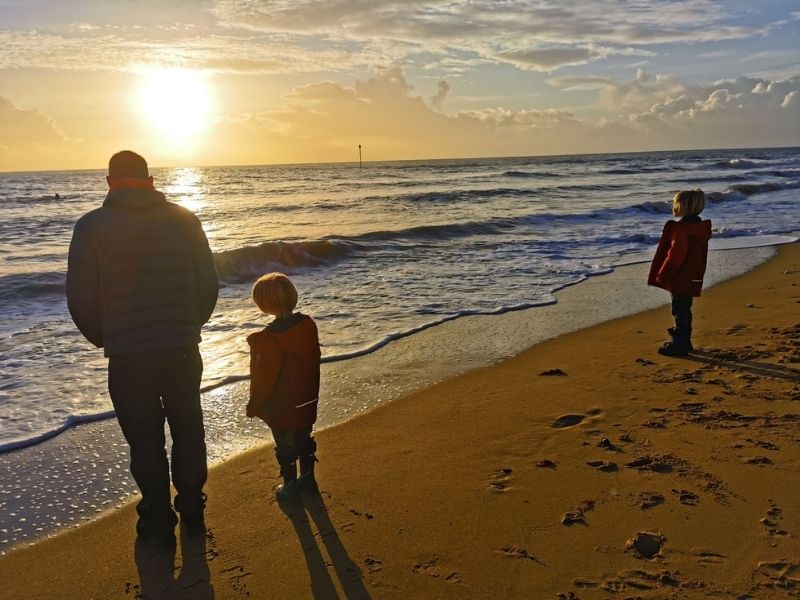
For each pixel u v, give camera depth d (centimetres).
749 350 643
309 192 3888
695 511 345
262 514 361
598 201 2755
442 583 294
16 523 361
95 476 421
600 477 389
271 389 358
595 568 300
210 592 293
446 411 514
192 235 330
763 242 1551
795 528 325
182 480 335
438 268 1256
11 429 498
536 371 614
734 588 280
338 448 446
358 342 731
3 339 773
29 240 1823
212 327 818
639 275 1162
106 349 309
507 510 355
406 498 373
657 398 520
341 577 301
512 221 1927
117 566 316
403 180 5244
